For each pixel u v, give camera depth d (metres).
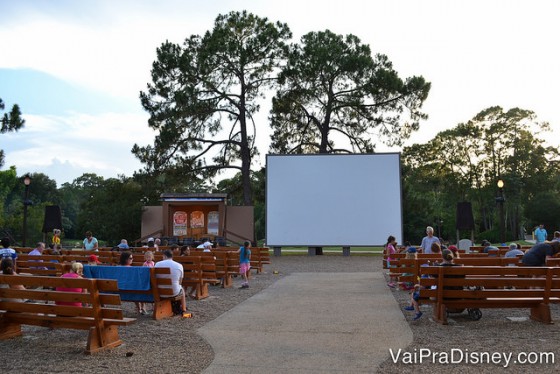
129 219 31.48
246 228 31.67
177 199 29.89
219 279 13.60
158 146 32.62
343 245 28.64
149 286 8.53
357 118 35.41
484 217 59.03
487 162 57.38
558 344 6.49
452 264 8.29
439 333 7.24
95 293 6.37
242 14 34.03
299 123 36.09
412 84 33.38
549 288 7.80
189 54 33.16
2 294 6.94
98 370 5.51
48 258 12.73
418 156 60.34
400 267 12.51
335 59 34.09
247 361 5.82
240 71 33.72
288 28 34.34
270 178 29.30
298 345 6.59
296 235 28.91
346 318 8.51
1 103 23.67
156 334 7.34
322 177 29.09
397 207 28.61
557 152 55.66
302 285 13.80
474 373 5.30
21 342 6.87
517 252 12.21
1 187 51.62
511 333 7.18
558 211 48.66
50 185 83.75
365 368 5.51
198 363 5.75
